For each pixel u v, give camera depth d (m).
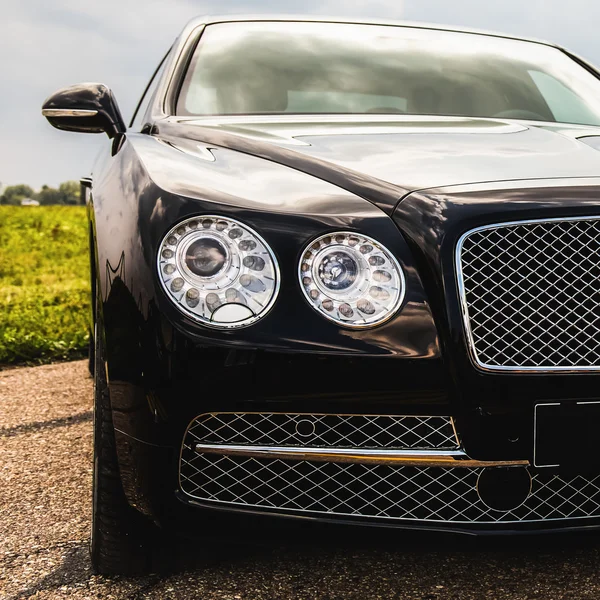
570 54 3.17
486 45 3.05
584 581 1.76
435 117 2.45
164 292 1.53
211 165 1.82
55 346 4.72
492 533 1.57
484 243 1.58
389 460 1.54
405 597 1.71
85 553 1.95
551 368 1.54
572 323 1.55
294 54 2.75
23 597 1.74
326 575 1.81
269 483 1.59
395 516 1.59
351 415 1.53
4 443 2.92
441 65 2.82
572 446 1.54
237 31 2.85
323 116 2.43
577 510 1.61
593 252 1.58
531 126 2.33
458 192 1.66
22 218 18.08
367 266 1.56
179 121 2.35
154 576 1.81
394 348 1.51
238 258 1.54
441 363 1.52
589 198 1.64
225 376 1.50
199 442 1.55
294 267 1.54
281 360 1.50
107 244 1.69
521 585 1.75
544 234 1.59
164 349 1.51
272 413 1.52
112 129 2.52
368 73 2.72
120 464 1.66
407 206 1.63
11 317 5.58
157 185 1.67
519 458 1.54
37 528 2.12
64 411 3.37
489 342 1.55
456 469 1.57
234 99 2.53
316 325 1.51
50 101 2.52
